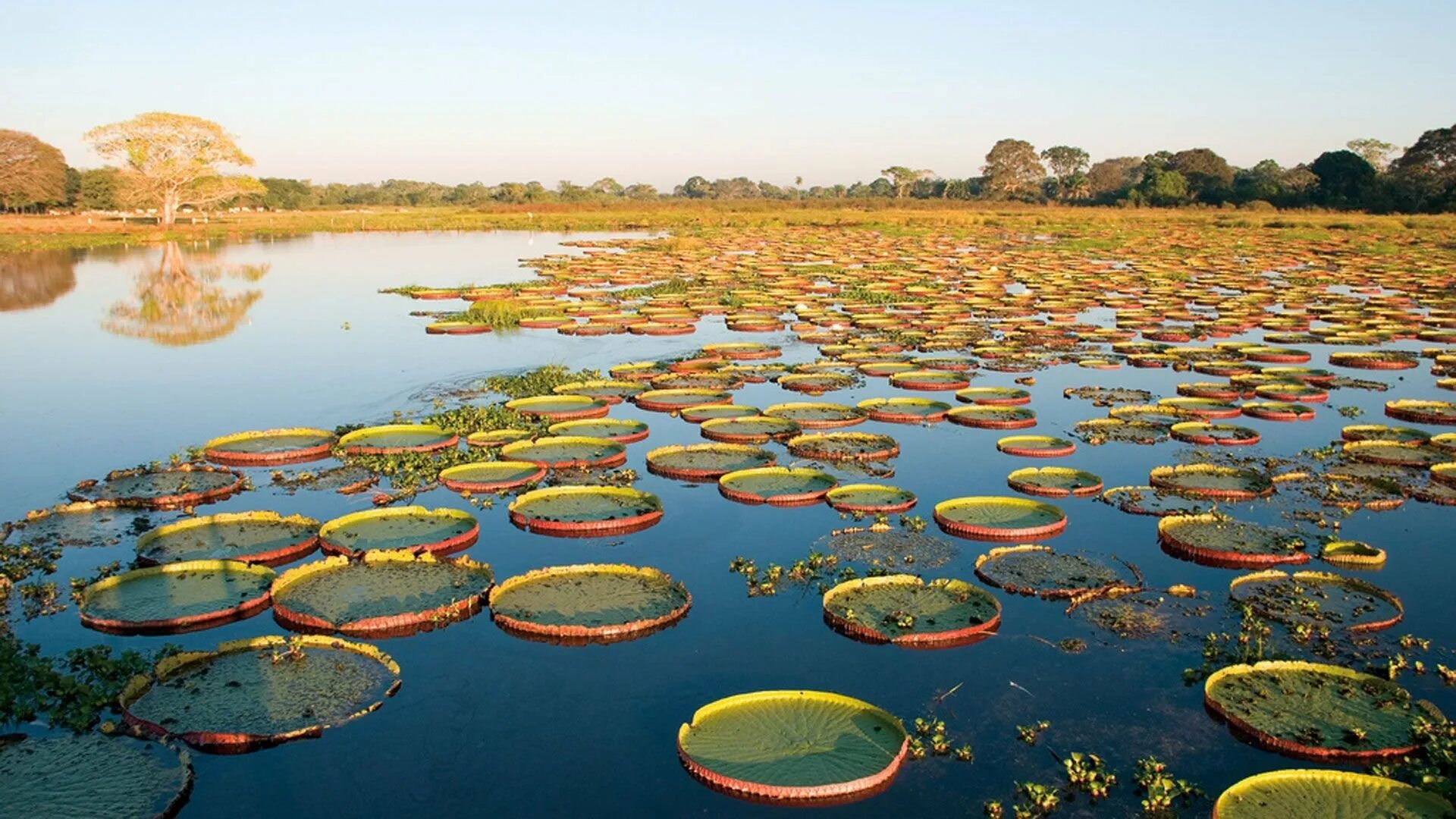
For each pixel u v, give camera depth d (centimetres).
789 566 948
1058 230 5591
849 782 618
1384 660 771
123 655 759
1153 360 1888
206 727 676
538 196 9150
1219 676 731
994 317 2523
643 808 613
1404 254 4059
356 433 1348
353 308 2623
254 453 1260
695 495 1138
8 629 818
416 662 775
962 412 1479
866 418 1466
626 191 12606
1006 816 605
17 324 2353
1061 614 850
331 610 836
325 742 674
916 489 1160
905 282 3228
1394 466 1236
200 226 5869
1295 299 2775
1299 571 926
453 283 3198
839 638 815
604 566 921
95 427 1435
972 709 714
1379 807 593
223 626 833
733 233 5591
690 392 1602
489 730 690
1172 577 921
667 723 699
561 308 2567
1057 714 707
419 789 630
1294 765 651
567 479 1178
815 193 13638
